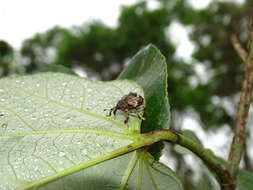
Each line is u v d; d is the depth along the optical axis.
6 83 0.09
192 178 0.21
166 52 0.59
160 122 0.09
